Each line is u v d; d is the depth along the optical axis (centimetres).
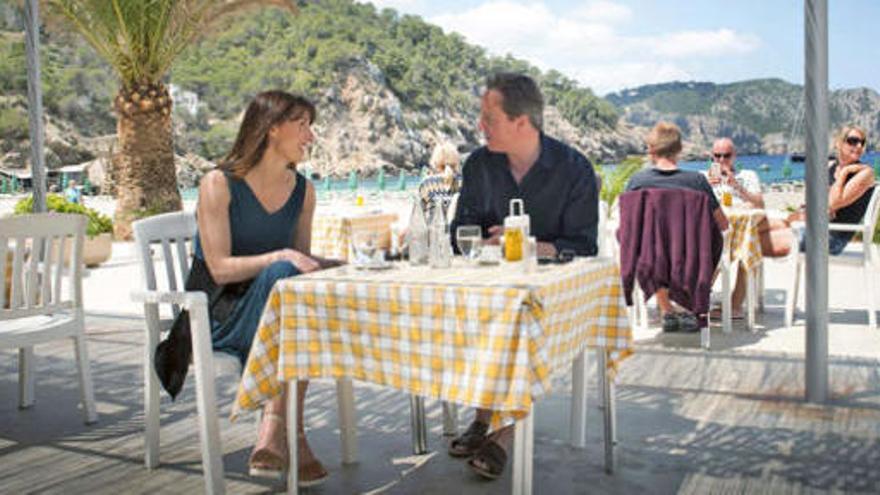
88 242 1055
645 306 573
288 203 321
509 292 221
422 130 14488
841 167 589
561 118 17838
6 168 8994
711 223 488
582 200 324
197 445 345
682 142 508
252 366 256
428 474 306
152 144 1496
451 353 229
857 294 704
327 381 445
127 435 360
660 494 280
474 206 345
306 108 314
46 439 356
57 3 1430
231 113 11556
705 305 495
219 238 301
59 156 9569
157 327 312
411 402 330
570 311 257
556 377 449
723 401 391
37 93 512
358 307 243
